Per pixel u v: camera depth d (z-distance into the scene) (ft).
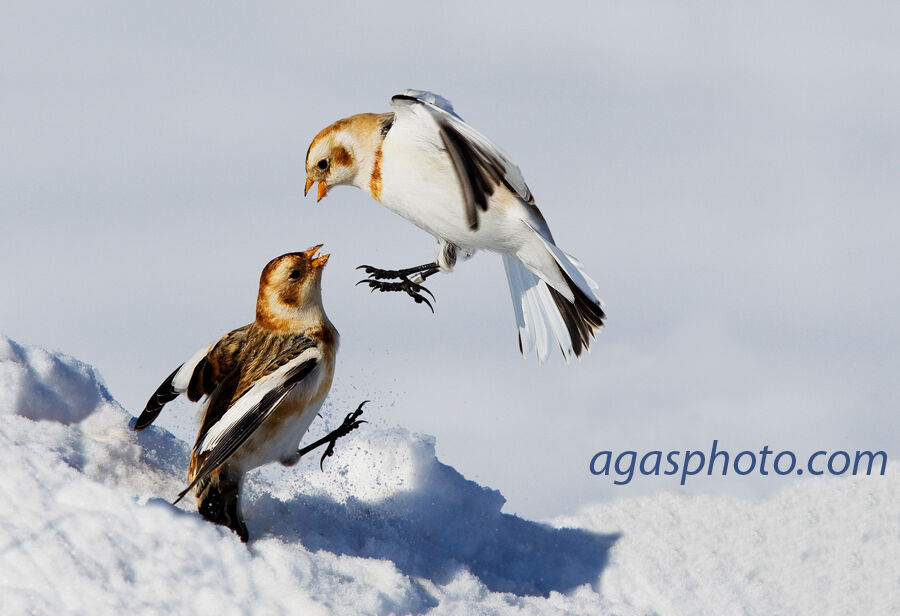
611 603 37.60
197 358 35.32
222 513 33.09
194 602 29.76
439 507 39.93
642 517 42.63
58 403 36.73
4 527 30.19
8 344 37.04
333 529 36.17
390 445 41.11
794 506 43.29
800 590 39.40
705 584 39.37
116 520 31.12
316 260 35.58
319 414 41.34
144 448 36.40
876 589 39.09
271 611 30.01
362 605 31.27
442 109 38.55
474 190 38.73
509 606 34.68
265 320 35.55
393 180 40.52
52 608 28.84
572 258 40.81
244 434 32.45
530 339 43.62
